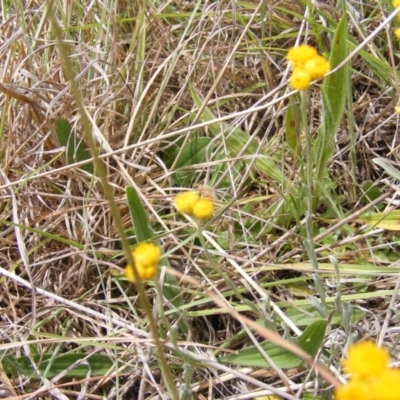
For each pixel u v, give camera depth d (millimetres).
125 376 462
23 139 583
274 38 658
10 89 561
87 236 529
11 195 540
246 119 626
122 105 635
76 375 452
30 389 451
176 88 682
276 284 490
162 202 579
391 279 496
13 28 667
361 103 656
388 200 576
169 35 682
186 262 530
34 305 474
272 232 563
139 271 292
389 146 612
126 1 715
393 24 672
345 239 524
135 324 477
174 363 448
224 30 700
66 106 583
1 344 455
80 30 654
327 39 691
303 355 275
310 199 409
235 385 451
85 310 471
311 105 644
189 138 625
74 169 567
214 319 503
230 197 577
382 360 224
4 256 527
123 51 670
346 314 397
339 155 603
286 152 609
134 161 586
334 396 397
